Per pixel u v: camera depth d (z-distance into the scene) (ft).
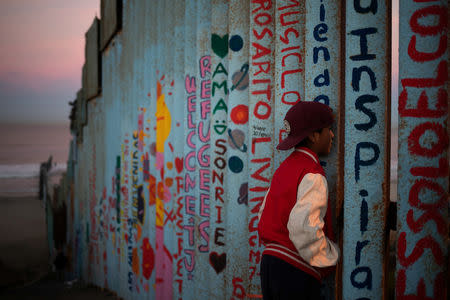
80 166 24.94
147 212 11.05
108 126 15.53
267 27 6.81
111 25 14.25
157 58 10.35
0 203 97.35
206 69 8.24
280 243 4.98
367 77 5.16
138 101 11.73
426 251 4.64
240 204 7.34
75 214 27.86
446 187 4.50
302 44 6.25
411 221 4.71
